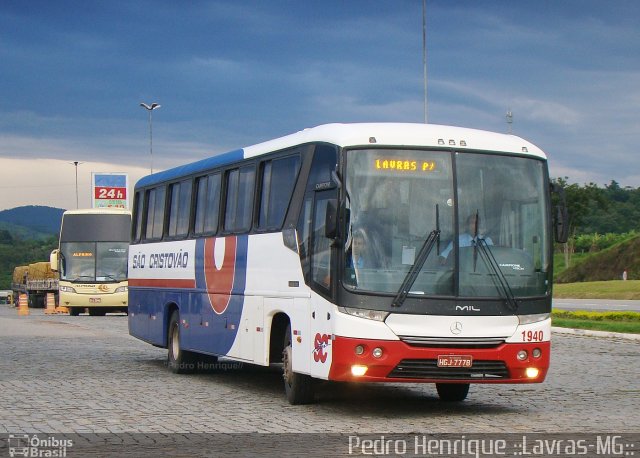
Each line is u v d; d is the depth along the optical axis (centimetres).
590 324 2634
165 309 1928
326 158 1289
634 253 7044
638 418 1245
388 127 1275
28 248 16362
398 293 1205
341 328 1204
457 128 1309
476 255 1241
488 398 1466
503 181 1278
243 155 1600
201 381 1711
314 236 1297
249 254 1523
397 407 1360
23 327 3366
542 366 1262
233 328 1581
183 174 1877
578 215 7688
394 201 1234
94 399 1427
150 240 2045
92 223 4512
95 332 3078
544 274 1277
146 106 6856
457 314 1217
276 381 1725
